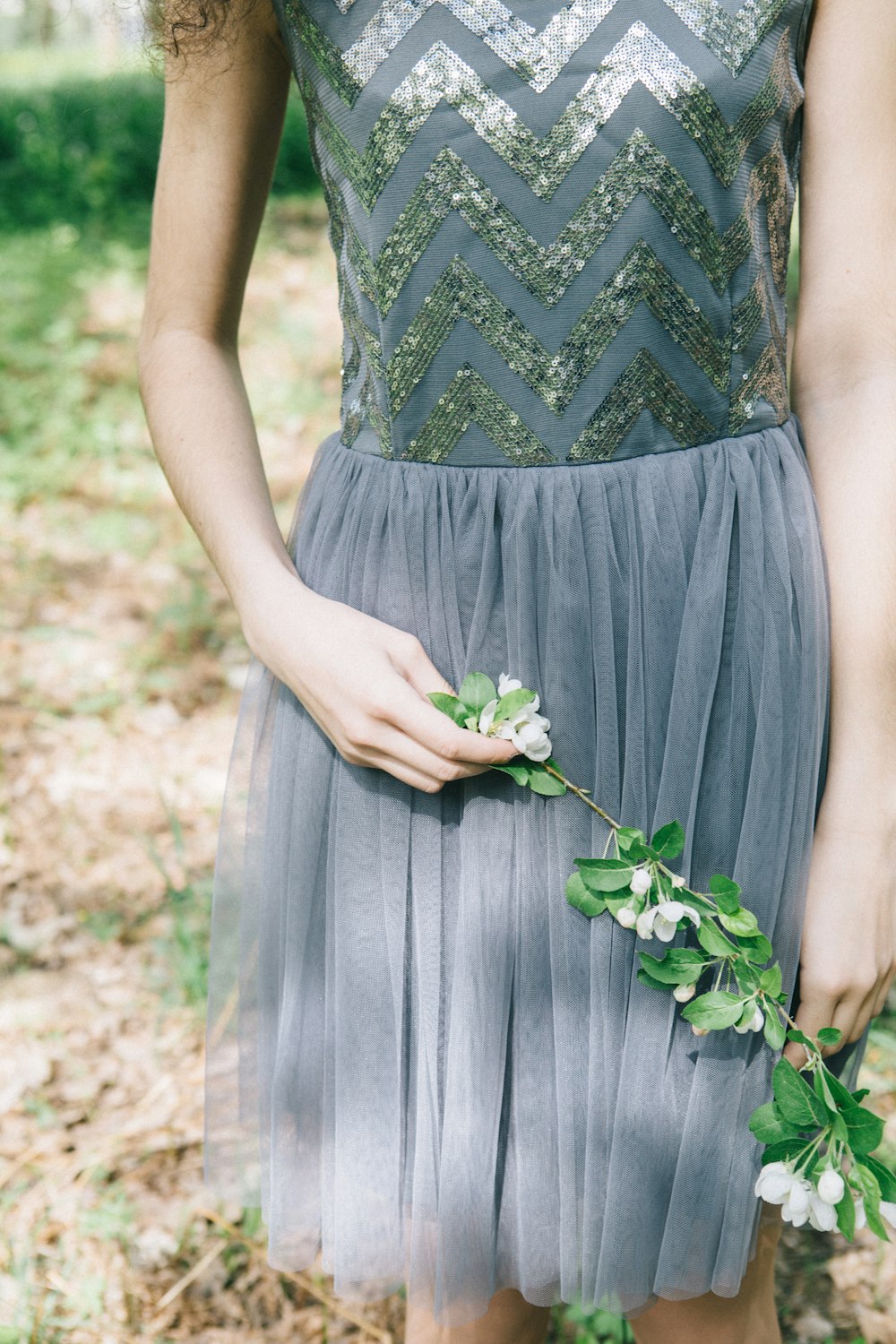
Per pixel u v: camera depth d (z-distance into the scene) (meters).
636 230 1.17
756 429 1.24
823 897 1.20
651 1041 1.22
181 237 1.32
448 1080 1.24
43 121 8.59
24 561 4.07
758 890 1.22
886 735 1.20
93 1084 2.23
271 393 5.09
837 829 1.20
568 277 1.18
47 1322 1.79
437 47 1.16
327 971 1.29
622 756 1.22
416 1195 1.26
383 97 1.18
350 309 1.26
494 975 1.23
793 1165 1.17
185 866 2.78
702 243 1.18
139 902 2.69
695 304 1.19
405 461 1.25
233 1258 1.88
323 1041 1.31
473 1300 1.26
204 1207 1.95
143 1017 2.39
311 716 1.28
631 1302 1.25
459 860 1.24
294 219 7.05
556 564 1.21
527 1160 1.24
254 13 1.25
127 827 2.93
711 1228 1.23
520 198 1.17
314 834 1.29
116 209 7.53
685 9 1.14
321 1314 1.82
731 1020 1.17
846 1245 1.89
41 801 3.01
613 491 1.21
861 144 1.19
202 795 3.04
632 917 1.18
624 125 1.15
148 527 4.28
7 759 3.16
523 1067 1.24
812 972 1.20
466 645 1.24
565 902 1.22
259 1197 1.40
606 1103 1.22
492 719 1.18
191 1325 1.81
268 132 1.32
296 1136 1.32
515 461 1.22
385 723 1.18
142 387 1.35
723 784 1.22
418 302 1.21
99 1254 1.89
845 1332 1.77
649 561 1.21
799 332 1.24
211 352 1.34
